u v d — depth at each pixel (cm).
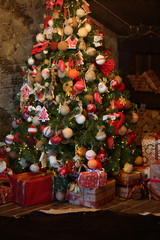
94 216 421
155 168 482
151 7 561
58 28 474
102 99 486
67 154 466
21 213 441
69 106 462
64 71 459
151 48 608
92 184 448
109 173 499
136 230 384
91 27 486
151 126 618
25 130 494
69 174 471
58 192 473
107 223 401
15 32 535
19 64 543
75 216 422
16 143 500
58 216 423
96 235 373
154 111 615
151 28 600
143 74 624
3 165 481
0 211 447
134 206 462
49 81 471
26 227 393
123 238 368
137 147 596
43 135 473
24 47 547
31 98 496
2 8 517
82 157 464
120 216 420
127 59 636
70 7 479
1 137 530
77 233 378
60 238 367
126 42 631
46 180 471
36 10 556
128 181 485
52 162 464
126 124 506
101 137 453
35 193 465
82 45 464
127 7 577
